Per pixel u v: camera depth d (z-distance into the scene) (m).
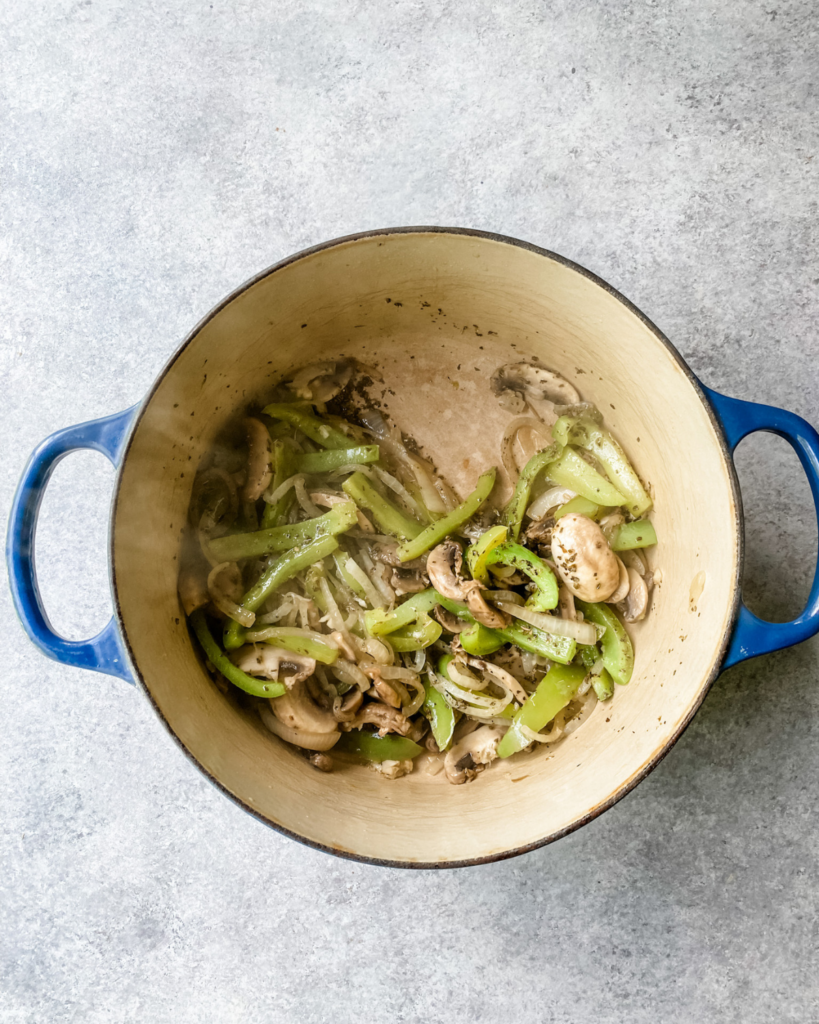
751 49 0.71
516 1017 0.70
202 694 0.66
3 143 0.73
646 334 0.63
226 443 0.70
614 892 0.70
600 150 0.71
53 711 0.72
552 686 0.68
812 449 0.61
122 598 0.61
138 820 0.72
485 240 0.63
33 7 0.73
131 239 0.72
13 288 0.73
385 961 0.70
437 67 0.71
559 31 0.71
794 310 0.70
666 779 0.70
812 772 0.70
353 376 0.72
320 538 0.68
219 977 0.71
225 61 0.72
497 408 0.72
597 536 0.67
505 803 0.66
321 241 0.71
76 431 0.62
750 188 0.71
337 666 0.68
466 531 0.70
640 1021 0.69
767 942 0.70
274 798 0.63
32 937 0.71
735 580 0.60
